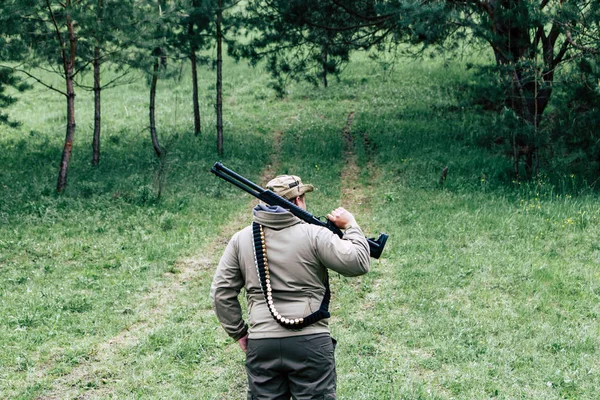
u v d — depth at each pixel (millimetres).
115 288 9172
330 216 4023
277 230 3865
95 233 11992
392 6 15812
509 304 8391
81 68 15320
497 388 6113
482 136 16812
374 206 13984
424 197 14289
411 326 7668
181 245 11266
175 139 20719
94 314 8211
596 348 7070
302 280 3775
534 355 6852
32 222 12625
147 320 8117
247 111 26344
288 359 3729
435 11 14672
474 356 6832
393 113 24531
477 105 23625
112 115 26906
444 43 23500
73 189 15422
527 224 11969
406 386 6043
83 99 30734
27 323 7836
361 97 27688
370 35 23219
